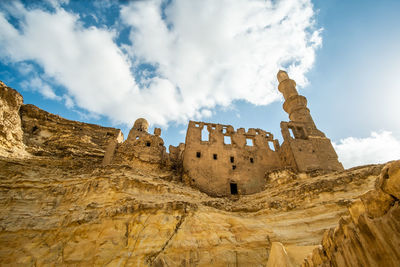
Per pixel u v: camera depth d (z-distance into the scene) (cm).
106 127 3756
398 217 277
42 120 3145
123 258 1052
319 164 2581
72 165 2016
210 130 3250
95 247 1118
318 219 1173
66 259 1084
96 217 1262
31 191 1473
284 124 3042
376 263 307
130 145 2820
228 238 1144
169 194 1586
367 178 1327
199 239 1133
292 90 3709
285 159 2841
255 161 2984
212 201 1606
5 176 1548
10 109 2311
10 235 1175
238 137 3275
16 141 2311
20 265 1066
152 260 1039
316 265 505
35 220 1271
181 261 1029
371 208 324
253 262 1024
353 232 361
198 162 2738
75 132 3325
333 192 1330
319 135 2962
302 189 1448
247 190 2603
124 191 1488
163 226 1185
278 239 1102
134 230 1171
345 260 379
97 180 1562
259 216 1343
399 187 269
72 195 1469
